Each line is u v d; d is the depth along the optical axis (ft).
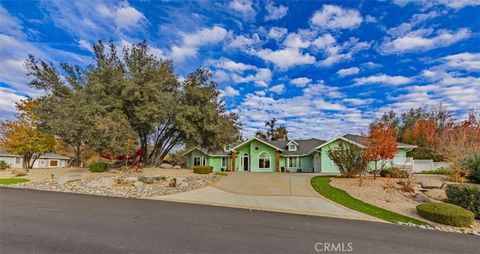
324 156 91.45
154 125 62.34
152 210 28.81
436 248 19.17
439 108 115.14
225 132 71.51
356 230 23.26
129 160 70.95
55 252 15.21
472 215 27.61
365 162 57.36
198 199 37.96
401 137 126.31
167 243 17.44
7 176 61.72
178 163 114.73
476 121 78.54
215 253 15.89
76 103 59.62
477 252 18.67
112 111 58.90
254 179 60.03
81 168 76.33
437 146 79.51
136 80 60.85
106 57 71.26
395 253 17.54
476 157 50.93
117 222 22.75
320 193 43.52
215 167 107.14
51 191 43.27
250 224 23.80
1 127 89.97
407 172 59.21
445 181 50.90
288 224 24.45
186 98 67.15
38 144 89.20
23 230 19.48
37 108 75.25
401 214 31.58
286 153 105.60
